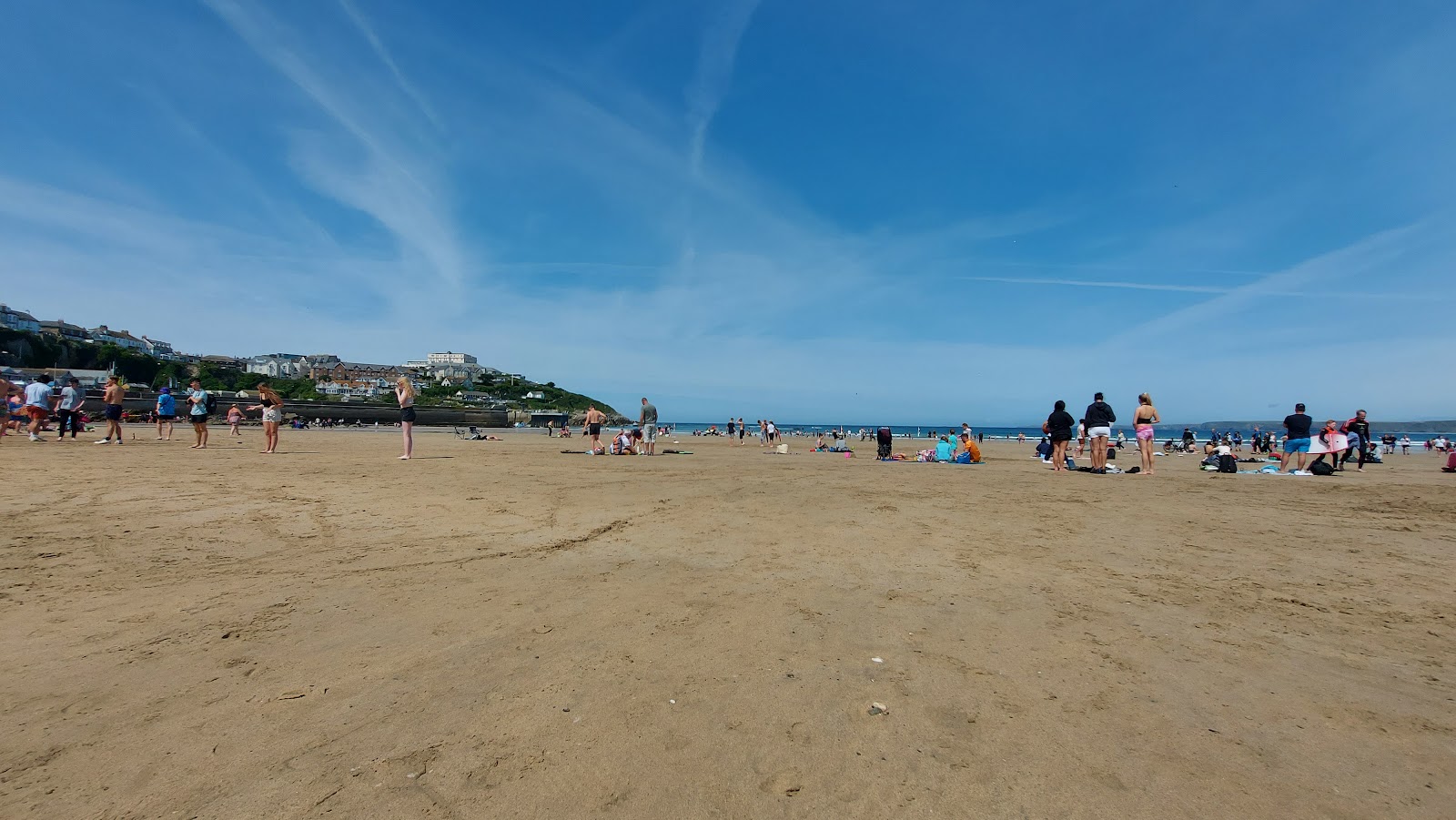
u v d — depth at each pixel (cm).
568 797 221
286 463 1242
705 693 301
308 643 352
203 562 505
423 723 269
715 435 5797
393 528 657
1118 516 805
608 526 699
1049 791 229
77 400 1794
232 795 217
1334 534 694
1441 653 359
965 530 705
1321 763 247
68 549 524
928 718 281
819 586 482
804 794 227
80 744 245
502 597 441
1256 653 358
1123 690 311
